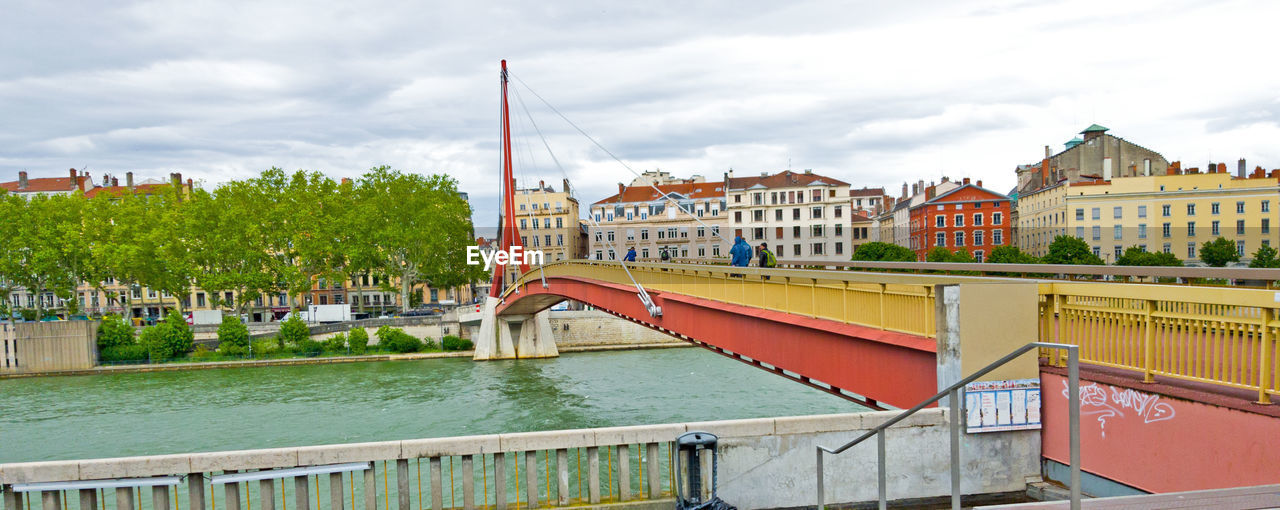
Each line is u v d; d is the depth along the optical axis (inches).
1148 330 405.1
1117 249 2910.9
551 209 4702.3
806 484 472.1
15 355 2896.2
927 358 512.7
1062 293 468.1
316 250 3609.7
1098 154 3486.7
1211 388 384.8
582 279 1747.0
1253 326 350.9
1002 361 261.3
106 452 1579.7
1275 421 328.8
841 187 4074.8
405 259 3791.8
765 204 4143.7
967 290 469.4
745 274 843.4
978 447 467.5
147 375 2760.8
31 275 3604.8
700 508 448.5
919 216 4269.2
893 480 474.0
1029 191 3727.9
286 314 4227.4
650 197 4488.2
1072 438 226.7
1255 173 2832.2
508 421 1747.0
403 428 1712.6
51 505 422.3
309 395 2209.6
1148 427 391.9
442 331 3371.1
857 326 611.8
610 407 1857.8
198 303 4458.7
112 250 3403.1
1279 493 236.1
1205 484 362.6
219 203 3641.7
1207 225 2758.4
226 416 1918.1
